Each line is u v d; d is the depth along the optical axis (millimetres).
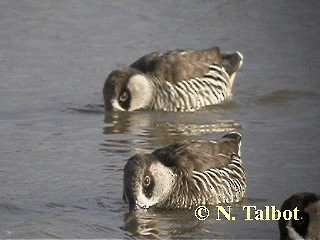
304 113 22500
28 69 25625
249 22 28641
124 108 23359
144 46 27031
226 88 24219
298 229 14547
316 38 27547
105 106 23281
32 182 18141
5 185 17984
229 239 15859
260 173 18500
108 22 28719
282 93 24016
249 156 19422
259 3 29859
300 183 17953
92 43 27359
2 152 19828
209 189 17281
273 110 22922
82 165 19047
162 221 16578
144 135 21234
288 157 19312
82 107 23266
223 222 16547
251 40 27484
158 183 16906
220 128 21750
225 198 17406
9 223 16344
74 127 21734
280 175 18375
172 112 23516
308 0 29781
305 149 19766
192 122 22391
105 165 19031
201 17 29062
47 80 24922
